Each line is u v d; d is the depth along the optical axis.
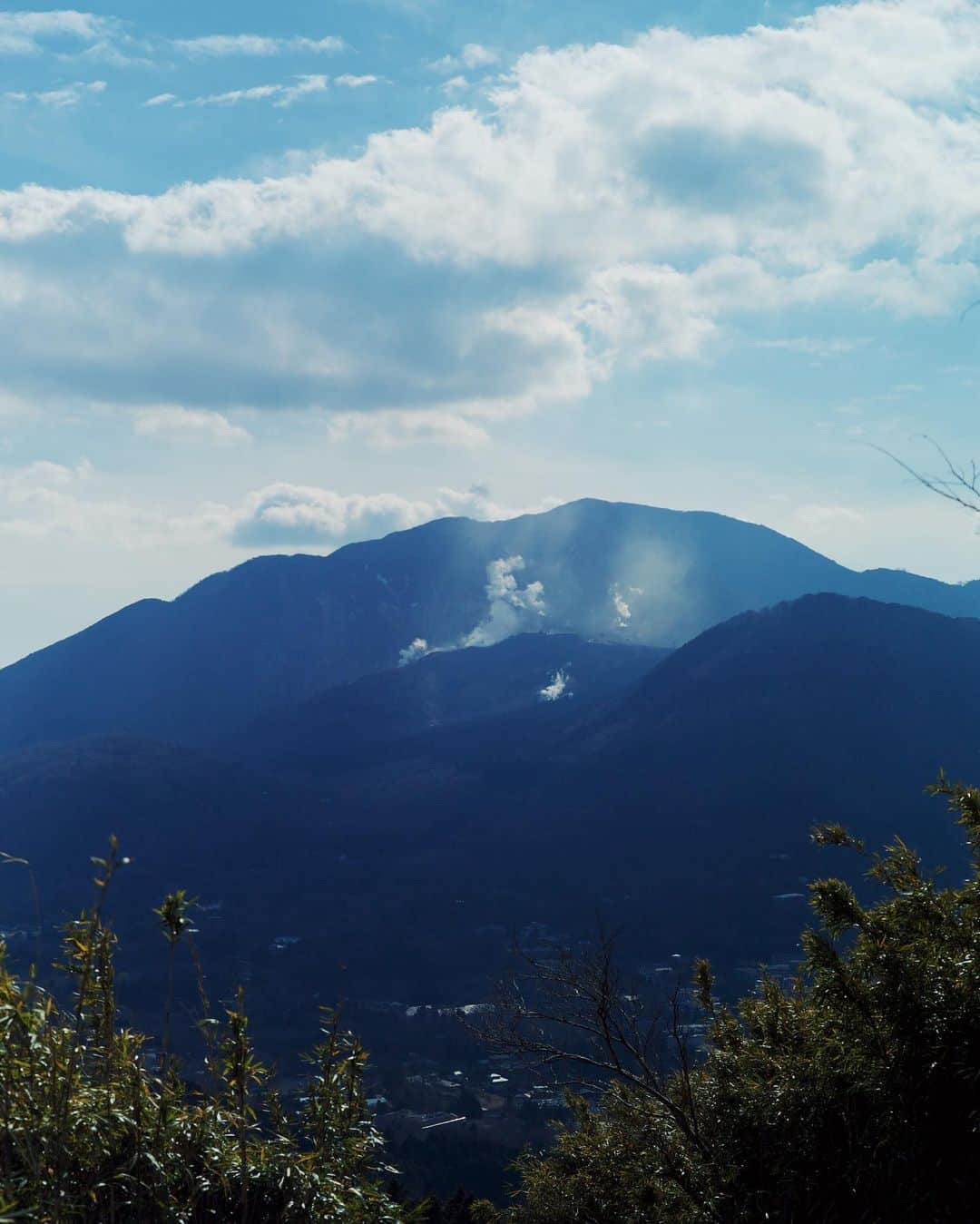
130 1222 2.82
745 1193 4.27
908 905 4.18
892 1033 3.89
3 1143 2.54
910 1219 3.67
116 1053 2.90
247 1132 3.06
